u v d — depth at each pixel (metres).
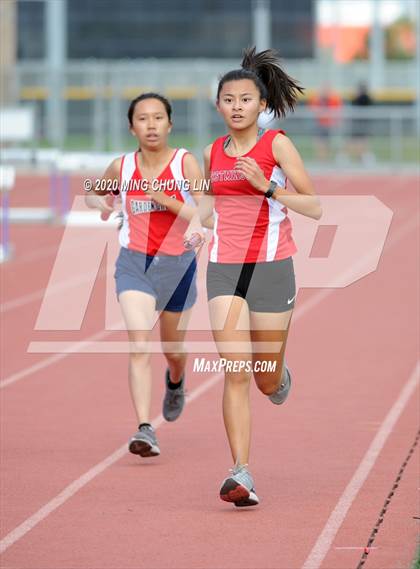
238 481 14.94
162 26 138.25
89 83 94.38
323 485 16.33
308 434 19.22
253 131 15.21
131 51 138.75
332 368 24.59
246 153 15.19
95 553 13.62
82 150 92.06
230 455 18.09
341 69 107.44
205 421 20.25
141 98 17.50
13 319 30.62
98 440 19.05
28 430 19.69
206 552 13.59
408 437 18.95
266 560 13.27
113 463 17.67
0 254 42.94
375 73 107.81
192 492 16.11
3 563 13.30
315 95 102.81
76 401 21.77
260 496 15.86
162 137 17.44
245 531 14.35
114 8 138.50
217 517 14.95
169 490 16.22
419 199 66.25
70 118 94.38
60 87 94.44
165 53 138.50
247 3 137.50
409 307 32.56
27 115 62.56
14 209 60.75
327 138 90.25
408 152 90.00
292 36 136.88
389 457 17.77
